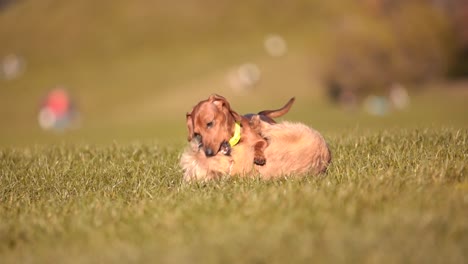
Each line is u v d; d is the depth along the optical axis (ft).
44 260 19.71
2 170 38.17
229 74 294.66
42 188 33.60
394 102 268.00
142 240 21.03
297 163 31.58
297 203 23.57
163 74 312.71
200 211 23.95
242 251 18.43
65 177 35.60
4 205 29.60
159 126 220.23
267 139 31.81
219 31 354.54
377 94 287.69
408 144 37.27
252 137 31.53
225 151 31.01
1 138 198.39
